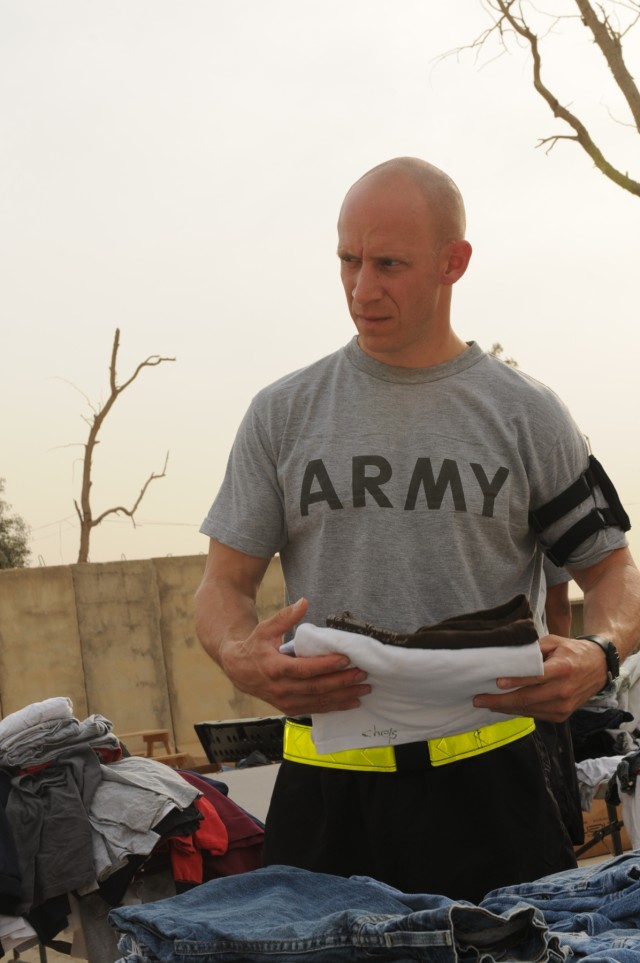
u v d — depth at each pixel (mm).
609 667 1772
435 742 1859
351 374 2039
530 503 2039
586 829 5609
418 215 1910
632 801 4434
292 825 1983
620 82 10789
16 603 13617
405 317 1945
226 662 1796
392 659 1654
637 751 4430
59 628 13742
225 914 1539
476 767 1871
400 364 2020
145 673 13984
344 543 1971
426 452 1965
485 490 1952
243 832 4324
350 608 1963
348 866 1926
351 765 1907
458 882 1865
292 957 1398
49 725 4199
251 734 6293
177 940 1449
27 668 13547
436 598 1946
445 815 1869
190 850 4133
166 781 4254
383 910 1529
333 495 1966
